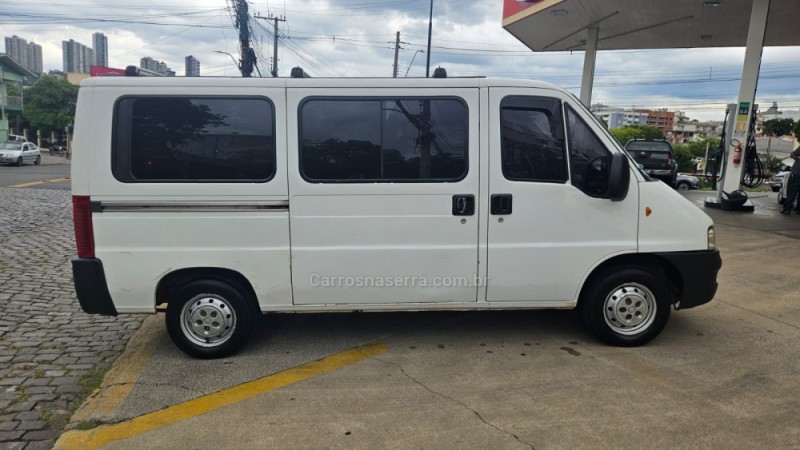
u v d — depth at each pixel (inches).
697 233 174.9
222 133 162.1
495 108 167.2
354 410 139.5
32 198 601.3
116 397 146.7
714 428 128.6
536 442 123.9
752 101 481.4
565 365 165.6
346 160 165.3
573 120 170.6
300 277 167.3
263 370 164.2
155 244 162.6
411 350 179.2
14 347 182.4
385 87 165.5
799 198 495.8
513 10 589.3
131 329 201.6
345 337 190.9
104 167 159.2
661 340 184.7
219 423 133.5
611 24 589.6
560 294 174.2
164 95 160.4
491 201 167.8
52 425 134.6
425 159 166.9
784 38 633.6
